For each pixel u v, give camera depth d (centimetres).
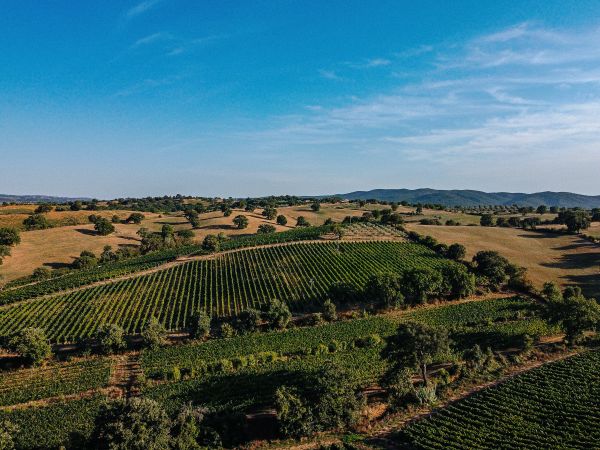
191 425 4600
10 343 6662
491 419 4956
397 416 5281
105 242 15350
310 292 9800
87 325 8281
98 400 5622
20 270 12306
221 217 19938
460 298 9519
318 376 5147
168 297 9944
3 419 5106
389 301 8831
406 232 15400
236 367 6488
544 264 12000
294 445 4784
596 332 7506
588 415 4912
